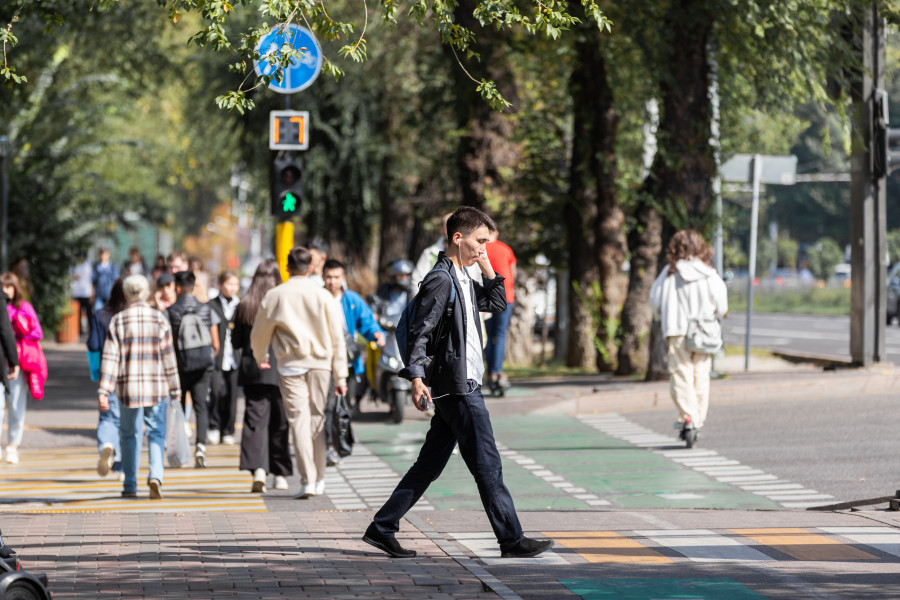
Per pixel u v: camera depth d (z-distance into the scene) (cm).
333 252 6969
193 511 2055
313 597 1280
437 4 1730
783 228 16462
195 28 6400
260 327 2184
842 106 3559
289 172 2875
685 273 2589
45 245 5391
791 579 1341
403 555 1512
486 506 1488
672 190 3731
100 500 2198
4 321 2577
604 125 4603
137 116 9681
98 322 2752
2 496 2248
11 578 1091
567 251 4944
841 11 3503
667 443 2700
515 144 4881
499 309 1531
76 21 4750
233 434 3033
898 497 1827
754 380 3431
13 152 5519
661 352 3684
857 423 2811
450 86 5131
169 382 2228
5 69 1833
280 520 1873
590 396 3284
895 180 14175
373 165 6788
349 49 1742
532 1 1733
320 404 2189
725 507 1994
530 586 1327
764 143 5291
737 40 3719
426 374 1486
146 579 1383
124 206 8388
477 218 1506
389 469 2514
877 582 1320
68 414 3500
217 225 15962
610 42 4262
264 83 1705
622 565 1432
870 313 3634
